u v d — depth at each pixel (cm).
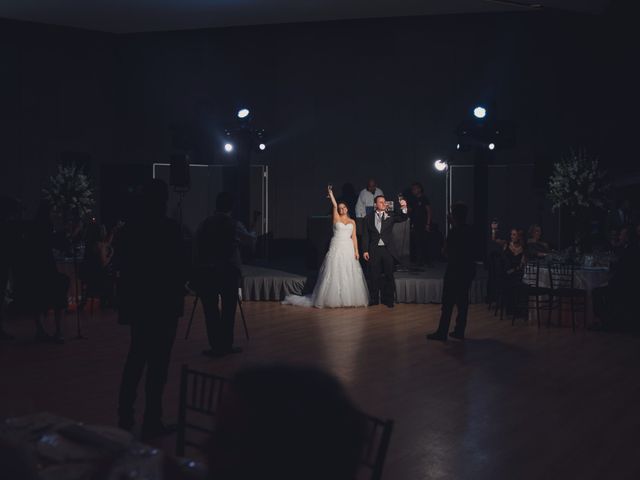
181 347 715
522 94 1362
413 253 1298
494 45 1371
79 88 1441
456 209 766
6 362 643
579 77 1323
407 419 484
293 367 73
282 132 1462
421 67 1410
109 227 1369
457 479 375
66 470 173
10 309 886
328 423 69
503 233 1389
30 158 1389
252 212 1474
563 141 1338
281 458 68
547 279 886
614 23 1239
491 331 832
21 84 1377
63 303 734
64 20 1375
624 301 830
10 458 101
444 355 695
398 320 902
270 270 1155
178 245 436
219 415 72
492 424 473
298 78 1454
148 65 1488
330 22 1438
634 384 586
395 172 1427
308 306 1014
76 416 480
